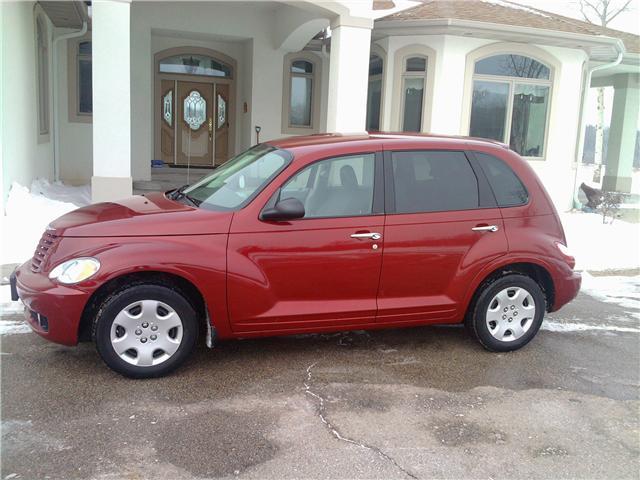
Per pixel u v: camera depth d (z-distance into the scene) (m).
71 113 13.64
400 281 4.69
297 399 4.03
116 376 4.25
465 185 4.92
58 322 4.00
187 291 4.39
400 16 12.50
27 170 10.38
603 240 10.41
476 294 4.98
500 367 4.79
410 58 12.66
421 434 3.65
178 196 4.99
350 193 4.63
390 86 12.84
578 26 13.74
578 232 11.02
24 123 10.11
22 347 4.70
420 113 12.73
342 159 4.66
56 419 3.60
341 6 10.22
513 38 12.39
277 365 4.61
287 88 15.22
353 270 4.55
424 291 4.79
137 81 13.77
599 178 24.98
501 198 5.00
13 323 5.21
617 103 17.83
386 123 12.97
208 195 4.75
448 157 4.95
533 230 5.02
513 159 5.14
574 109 13.55
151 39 14.73
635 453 3.55
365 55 10.50
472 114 12.82
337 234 4.50
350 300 4.62
